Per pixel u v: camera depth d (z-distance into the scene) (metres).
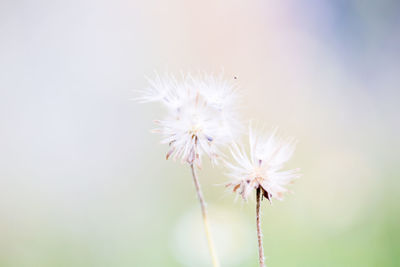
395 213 0.65
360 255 0.60
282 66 0.94
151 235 0.71
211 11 1.01
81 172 0.83
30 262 0.69
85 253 0.70
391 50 0.92
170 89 0.33
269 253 0.61
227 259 0.55
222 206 0.62
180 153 0.32
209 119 0.32
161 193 0.78
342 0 0.95
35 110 0.88
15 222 0.74
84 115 0.89
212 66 0.98
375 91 0.90
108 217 0.76
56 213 0.77
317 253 0.61
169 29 1.01
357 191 0.71
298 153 0.79
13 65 0.90
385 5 0.92
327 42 0.95
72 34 0.95
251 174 0.31
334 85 0.92
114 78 0.94
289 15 0.98
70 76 0.92
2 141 0.83
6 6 0.91
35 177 0.81
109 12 0.99
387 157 0.77
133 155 0.84
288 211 0.69
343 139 0.84
